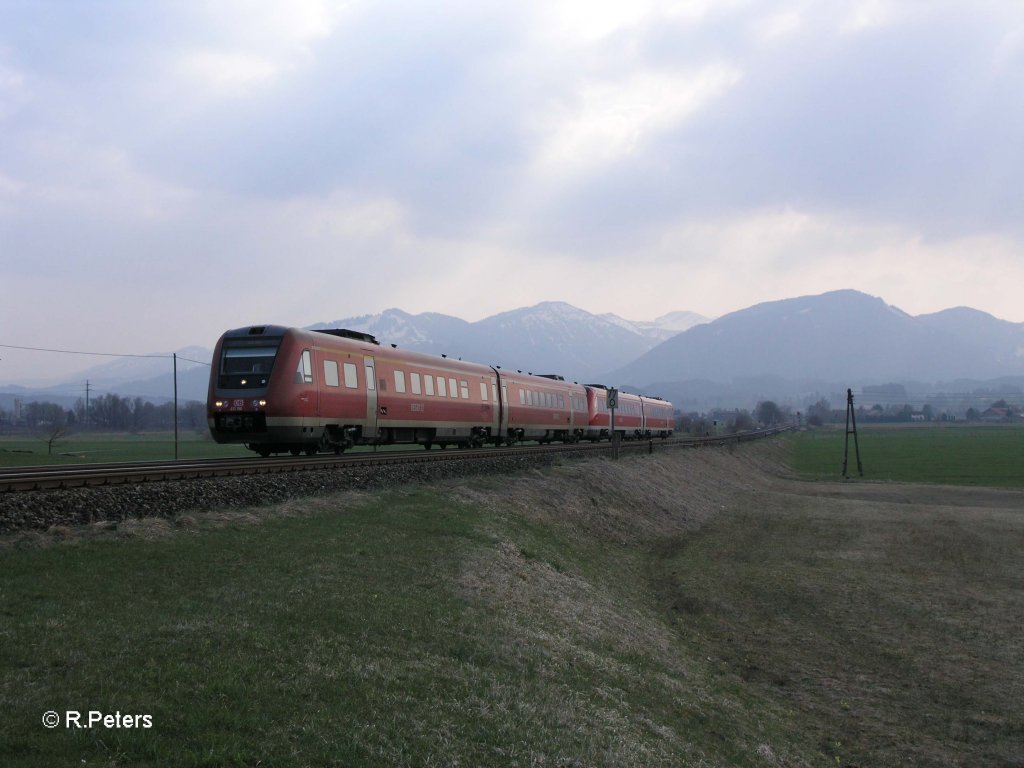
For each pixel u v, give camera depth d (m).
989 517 46.59
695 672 18.44
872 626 24.16
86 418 153.88
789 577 30.20
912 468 88.00
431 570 16.97
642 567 30.55
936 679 19.72
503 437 46.66
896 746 15.80
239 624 11.33
